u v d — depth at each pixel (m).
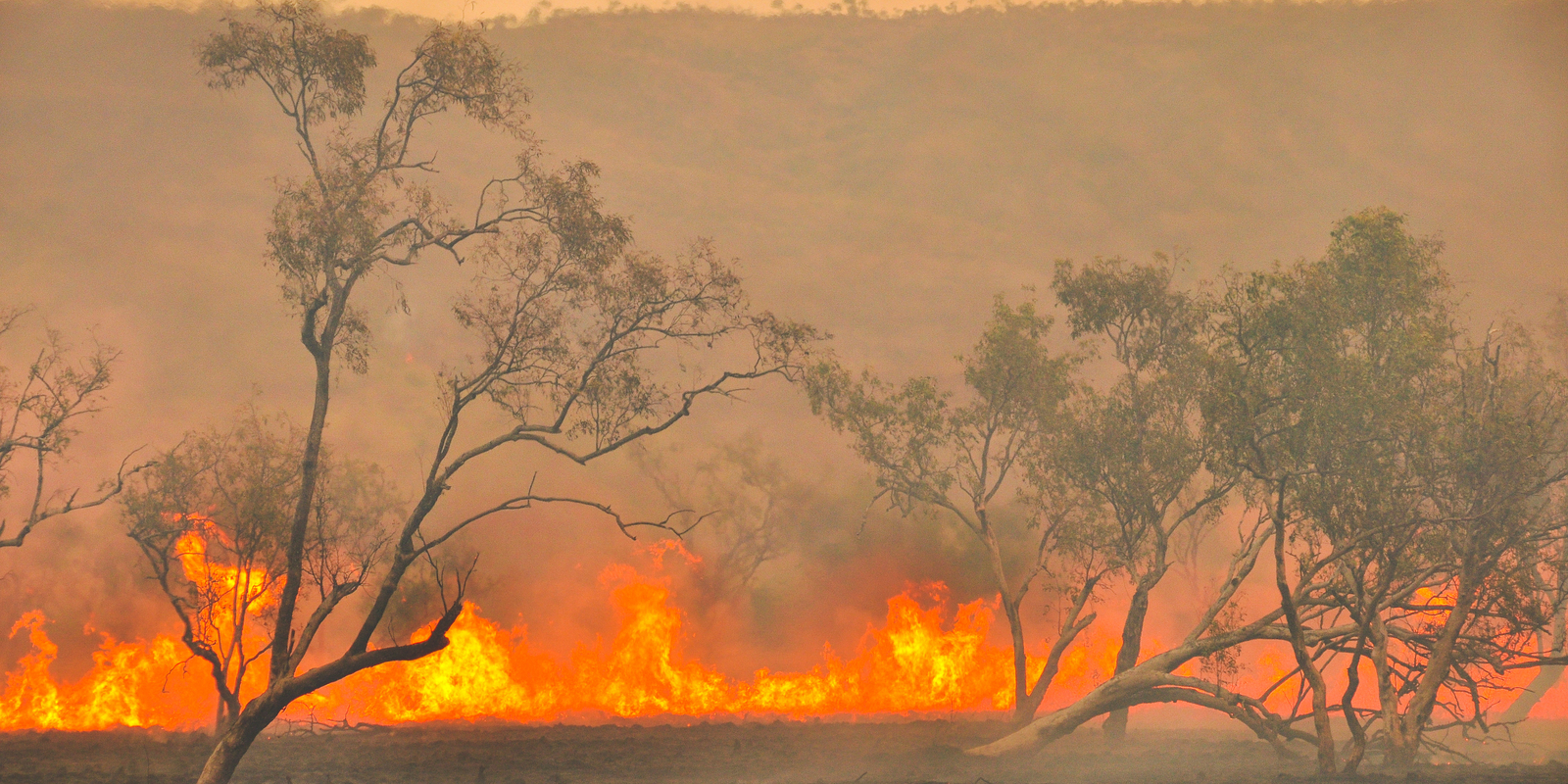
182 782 50.53
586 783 50.56
